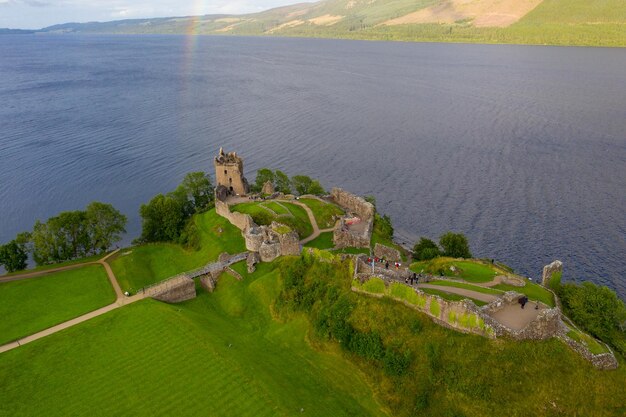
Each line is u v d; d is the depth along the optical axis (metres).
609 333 75.00
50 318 90.62
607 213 151.88
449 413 63.34
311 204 132.25
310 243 113.69
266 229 109.94
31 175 189.88
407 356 70.38
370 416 67.69
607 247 132.12
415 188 175.62
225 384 71.06
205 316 93.00
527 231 141.25
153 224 130.75
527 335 65.50
